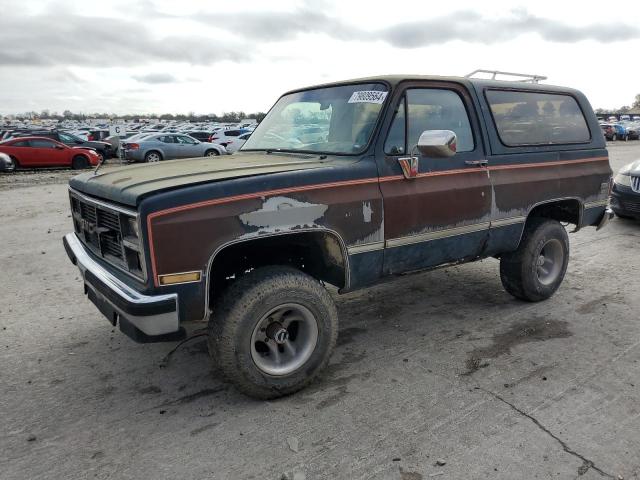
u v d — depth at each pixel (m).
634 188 8.13
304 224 3.22
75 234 4.18
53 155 20.73
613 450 2.83
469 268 6.31
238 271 3.61
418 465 2.73
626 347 4.10
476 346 4.16
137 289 2.96
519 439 2.93
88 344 4.27
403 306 5.07
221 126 53.41
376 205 3.52
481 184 4.14
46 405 3.37
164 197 2.85
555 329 4.46
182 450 2.89
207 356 4.05
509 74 4.89
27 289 5.62
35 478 2.68
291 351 3.43
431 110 3.95
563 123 5.00
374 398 3.40
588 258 6.68
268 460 2.79
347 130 3.78
